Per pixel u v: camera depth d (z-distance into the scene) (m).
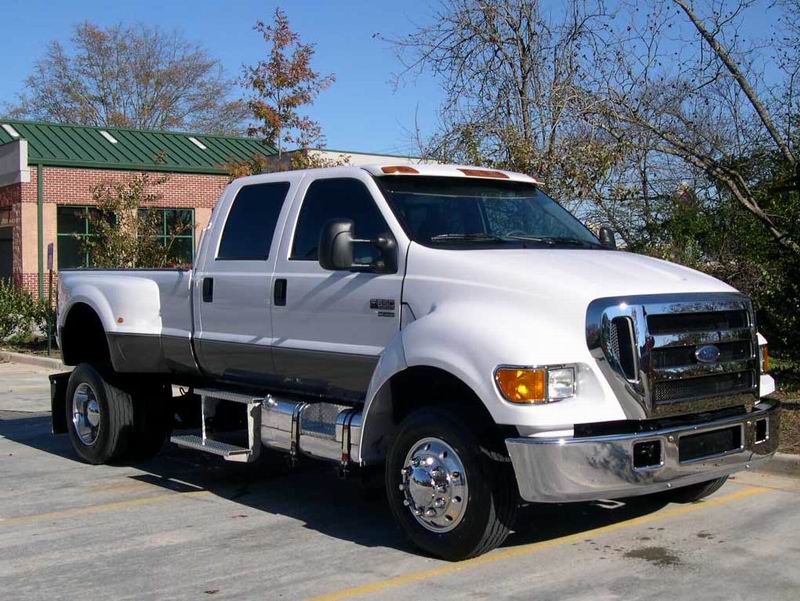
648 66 14.98
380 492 6.93
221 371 7.50
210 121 62.81
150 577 5.61
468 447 5.50
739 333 5.88
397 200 6.38
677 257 13.45
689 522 6.61
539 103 13.45
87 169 30.09
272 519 6.93
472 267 5.77
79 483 8.20
